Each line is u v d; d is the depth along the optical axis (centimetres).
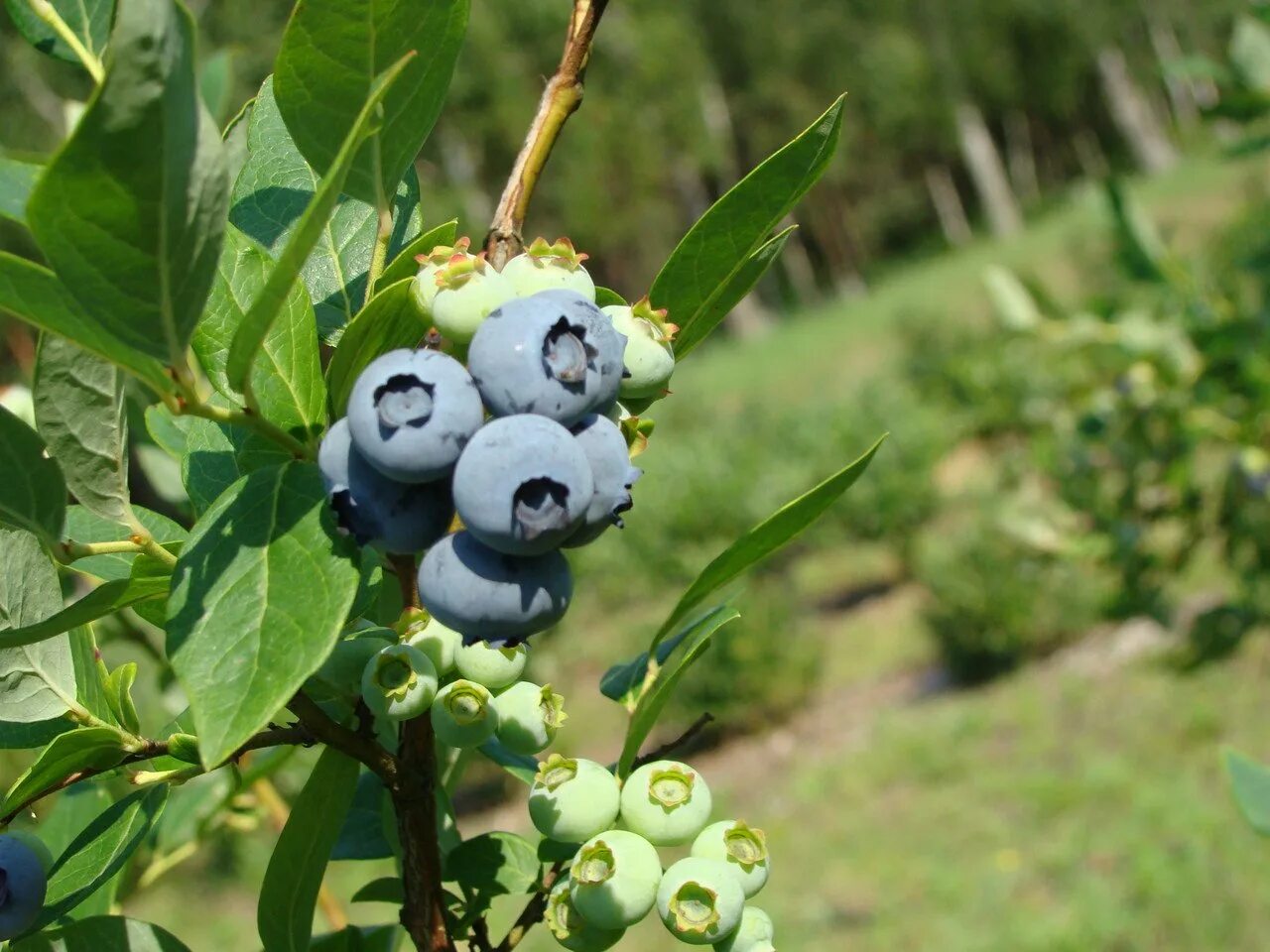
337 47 21
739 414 417
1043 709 184
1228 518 81
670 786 24
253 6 348
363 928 28
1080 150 898
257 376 22
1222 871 127
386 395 19
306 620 19
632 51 734
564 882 24
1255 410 78
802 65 796
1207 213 479
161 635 46
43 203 18
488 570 19
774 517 24
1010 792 160
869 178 850
